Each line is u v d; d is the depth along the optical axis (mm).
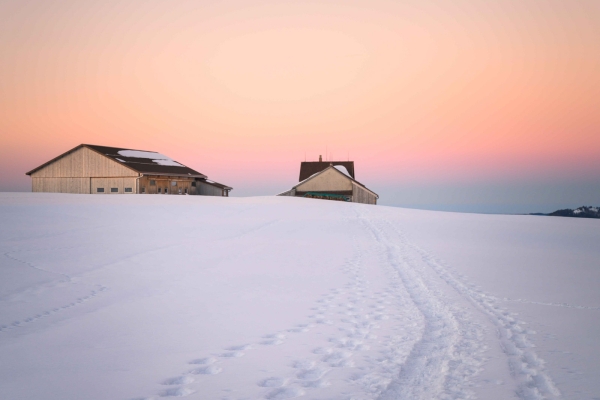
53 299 7441
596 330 6051
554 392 4066
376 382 4297
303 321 6461
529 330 6062
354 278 9633
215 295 7953
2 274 8977
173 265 10570
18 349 5180
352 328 6141
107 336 5688
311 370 4605
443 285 8984
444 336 5801
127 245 12984
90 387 4121
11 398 3857
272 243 14641
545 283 9164
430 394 4027
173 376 4406
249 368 4641
